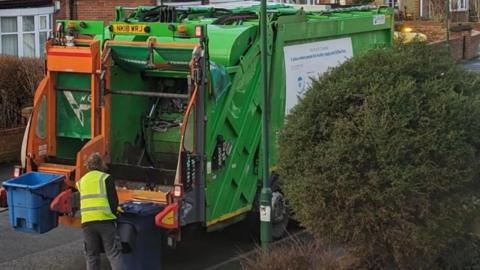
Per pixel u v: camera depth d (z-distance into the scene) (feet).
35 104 27.40
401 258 19.93
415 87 20.08
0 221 34.12
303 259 21.94
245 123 28.78
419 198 19.26
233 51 28.07
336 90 20.62
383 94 19.90
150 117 29.35
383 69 20.67
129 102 28.71
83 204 23.71
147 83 29.45
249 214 30.50
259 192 30.17
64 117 28.19
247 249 29.96
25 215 25.17
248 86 28.89
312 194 20.06
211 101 26.25
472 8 148.46
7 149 45.80
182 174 25.25
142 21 32.89
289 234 31.17
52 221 25.67
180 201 24.95
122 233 23.94
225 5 37.63
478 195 20.36
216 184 27.25
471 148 19.70
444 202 19.54
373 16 37.99
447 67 21.18
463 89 20.98
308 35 32.48
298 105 21.52
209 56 27.66
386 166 19.30
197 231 30.66
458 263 21.27
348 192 19.67
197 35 25.38
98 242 23.97
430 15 131.44
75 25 29.84
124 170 27.50
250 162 29.35
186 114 25.29
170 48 26.17
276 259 22.13
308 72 32.68
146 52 26.68
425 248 19.58
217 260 28.60
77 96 27.84
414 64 20.80
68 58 27.22
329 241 20.92
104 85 26.94
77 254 29.27
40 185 25.05
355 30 36.32
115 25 29.48
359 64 21.38
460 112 19.74
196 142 25.88
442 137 19.40
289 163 20.88
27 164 27.37
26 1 64.49
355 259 21.22
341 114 20.44
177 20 33.17
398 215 19.31
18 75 48.01
